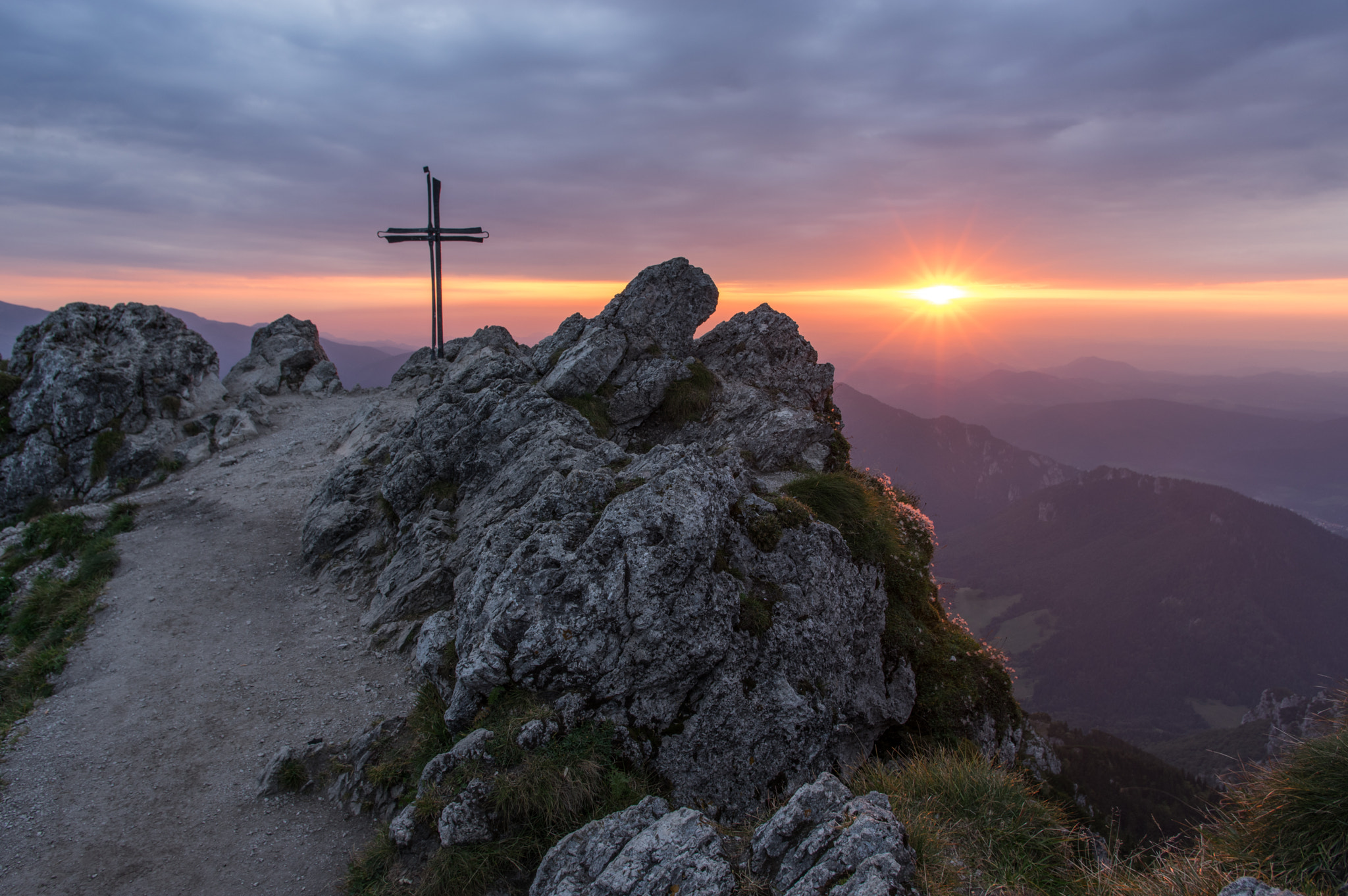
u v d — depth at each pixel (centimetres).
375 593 1641
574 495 1255
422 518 1775
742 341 2450
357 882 888
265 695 1340
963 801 844
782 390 2384
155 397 3139
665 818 758
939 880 678
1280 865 725
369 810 1040
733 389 2208
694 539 1075
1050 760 1473
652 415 2159
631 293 2375
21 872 965
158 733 1251
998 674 1459
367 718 1248
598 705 979
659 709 993
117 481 2778
